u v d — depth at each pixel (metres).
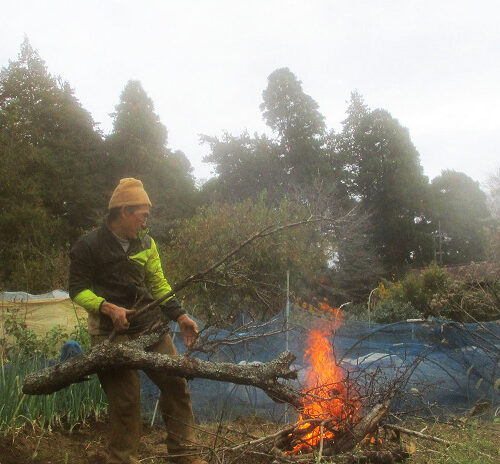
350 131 44.78
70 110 38.28
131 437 3.29
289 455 3.48
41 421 4.41
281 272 9.78
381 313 14.10
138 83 41.53
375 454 3.45
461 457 3.57
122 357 3.16
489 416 5.14
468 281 8.23
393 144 43.16
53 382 3.17
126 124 39.22
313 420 3.51
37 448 4.00
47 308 8.59
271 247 9.84
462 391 5.36
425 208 42.66
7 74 38.12
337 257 26.27
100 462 3.90
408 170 42.66
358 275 26.86
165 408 3.60
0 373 4.52
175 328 5.32
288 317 5.30
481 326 5.88
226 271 3.60
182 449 3.55
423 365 5.49
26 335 6.55
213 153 38.06
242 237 10.23
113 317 3.27
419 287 16.67
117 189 3.53
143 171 38.47
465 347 5.76
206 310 5.97
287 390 3.43
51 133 37.78
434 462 3.60
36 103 37.69
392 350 5.63
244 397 5.23
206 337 3.62
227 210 11.09
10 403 4.25
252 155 37.19
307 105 40.41
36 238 23.08
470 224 42.66
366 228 31.80
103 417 4.88
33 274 15.12
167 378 3.56
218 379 3.31
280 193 30.22
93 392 4.90
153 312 3.65
